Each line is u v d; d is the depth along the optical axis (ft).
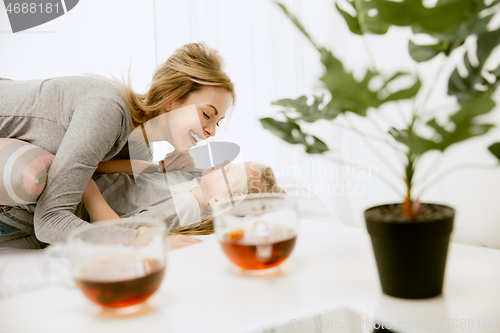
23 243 3.81
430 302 1.40
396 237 1.34
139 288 1.40
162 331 1.32
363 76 1.10
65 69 7.16
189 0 6.93
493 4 1.26
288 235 1.68
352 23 1.46
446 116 1.17
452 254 1.89
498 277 1.59
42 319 1.45
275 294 1.56
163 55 6.94
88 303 1.58
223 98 4.52
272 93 7.17
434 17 1.14
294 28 6.97
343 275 1.70
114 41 7.12
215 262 1.96
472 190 5.90
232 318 1.39
